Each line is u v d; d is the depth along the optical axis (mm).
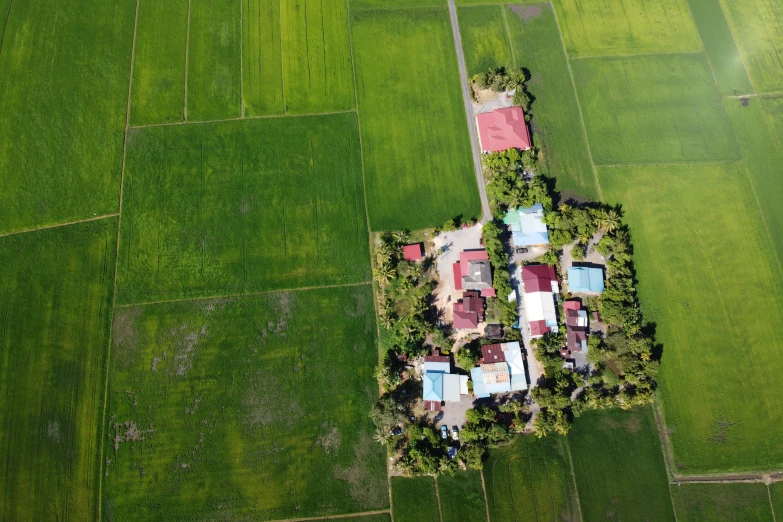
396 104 71000
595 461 56438
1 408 57781
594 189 67125
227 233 64688
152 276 62719
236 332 60719
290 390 58781
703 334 60844
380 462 56594
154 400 58312
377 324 61156
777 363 59625
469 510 55062
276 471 56344
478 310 59906
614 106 71125
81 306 61500
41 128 68812
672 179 67438
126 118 69562
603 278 62031
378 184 67125
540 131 69750
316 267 63375
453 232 65000
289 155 68250
